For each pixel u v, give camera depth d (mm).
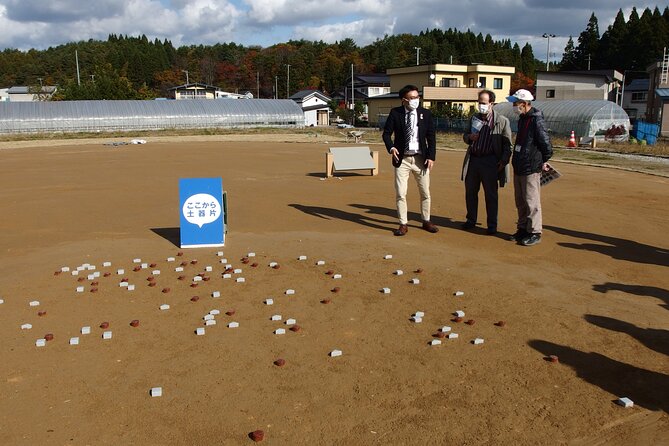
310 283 6875
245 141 35500
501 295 6402
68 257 8180
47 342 5234
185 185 8531
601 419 3893
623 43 81562
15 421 3928
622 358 4812
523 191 8586
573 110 34281
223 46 138500
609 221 10453
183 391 4324
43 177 17703
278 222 10438
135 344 5184
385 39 124062
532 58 111312
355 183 15648
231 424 3871
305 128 49906
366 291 6574
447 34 124188
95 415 4000
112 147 31156
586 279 6980
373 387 4363
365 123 67062
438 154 25250
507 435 3715
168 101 48625
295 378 4520
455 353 4945
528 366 4684
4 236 9594
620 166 19672
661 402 4113
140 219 10898
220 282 6934
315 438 3701
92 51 122688
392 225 10141
